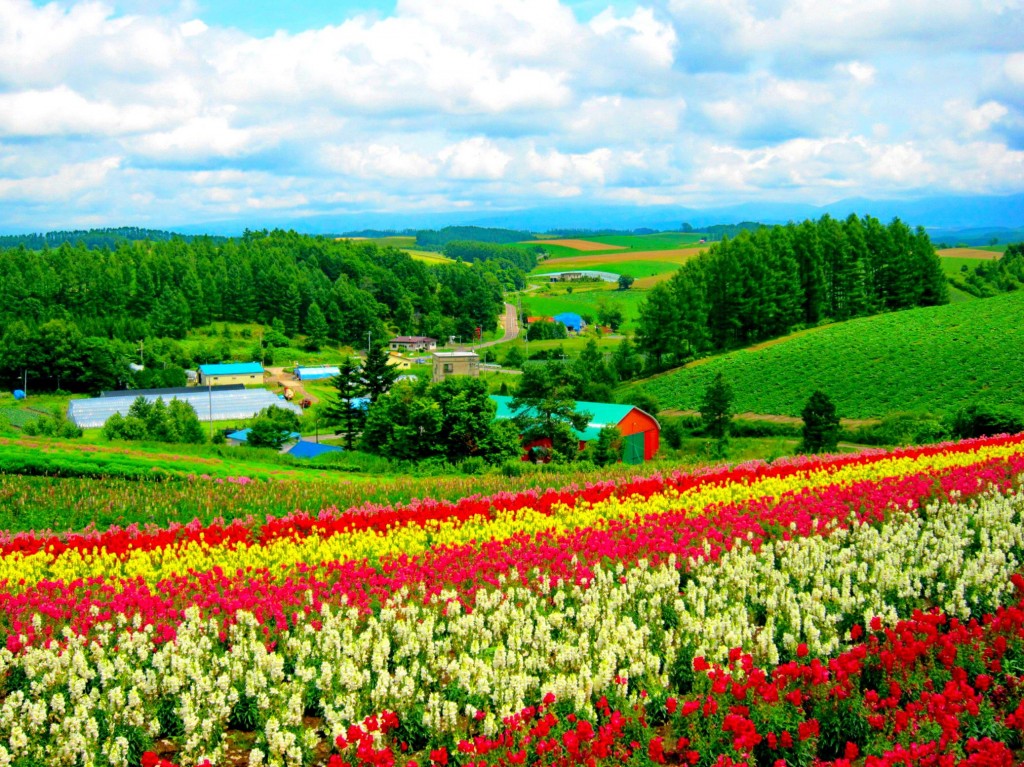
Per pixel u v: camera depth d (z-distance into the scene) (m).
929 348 86.12
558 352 132.62
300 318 168.25
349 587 16.91
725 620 14.00
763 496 25.56
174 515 29.16
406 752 11.73
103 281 159.00
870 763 9.66
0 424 75.00
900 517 21.80
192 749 11.22
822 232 125.50
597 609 14.98
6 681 13.34
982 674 12.31
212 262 191.62
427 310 191.75
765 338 114.12
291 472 43.19
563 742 10.51
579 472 39.94
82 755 11.01
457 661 12.84
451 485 34.59
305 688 12.63
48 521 28.64
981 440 36.38
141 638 13.69
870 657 12.73
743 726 10.41
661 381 98.62
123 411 98.44
